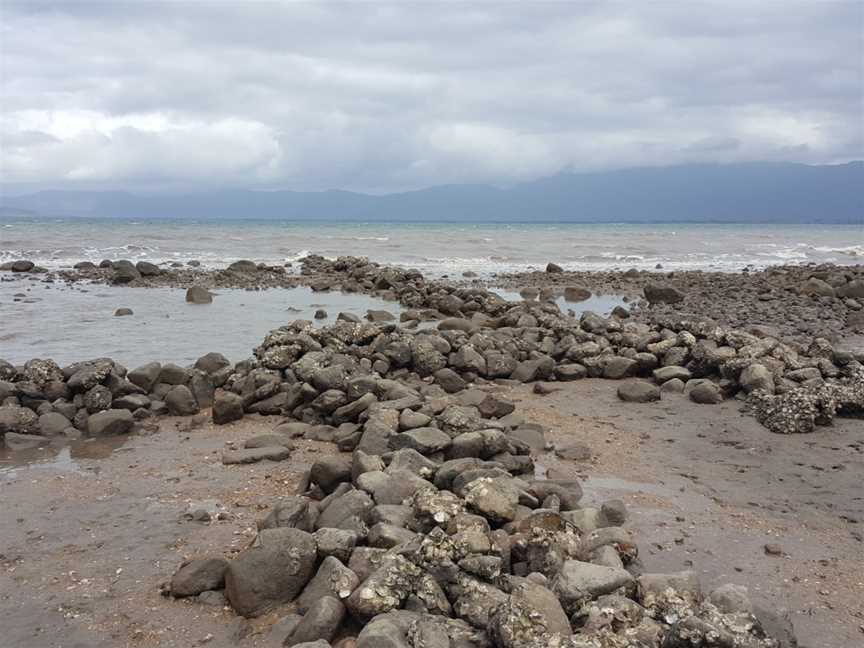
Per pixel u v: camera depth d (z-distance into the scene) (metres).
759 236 84.06
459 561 5.89
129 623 5.82
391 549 6.12
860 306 24.00
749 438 10.28
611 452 9.72
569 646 4.76
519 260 43.50
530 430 10.07
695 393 12.15
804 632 5.71
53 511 7.80
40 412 10.78
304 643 5.12
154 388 11.78
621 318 20.80
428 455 8.65
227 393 11.06
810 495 8.37
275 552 6.05
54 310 20.80
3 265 31.64
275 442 9.73
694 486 8.62
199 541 7.11
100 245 45.34
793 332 19.25
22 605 6.04
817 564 6.78
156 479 8.72
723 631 4.89
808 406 10.60
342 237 58.81
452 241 56.59
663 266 41.91
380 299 24.69
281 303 23.38
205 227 81.19
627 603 5.41
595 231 92.50
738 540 7.23
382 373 12.93
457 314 21.00
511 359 13.73
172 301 23.19
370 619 5.54
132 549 6.96
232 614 5.94
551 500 7.57
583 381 13.61
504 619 5.06
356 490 7.20
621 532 6.72
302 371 11.66
